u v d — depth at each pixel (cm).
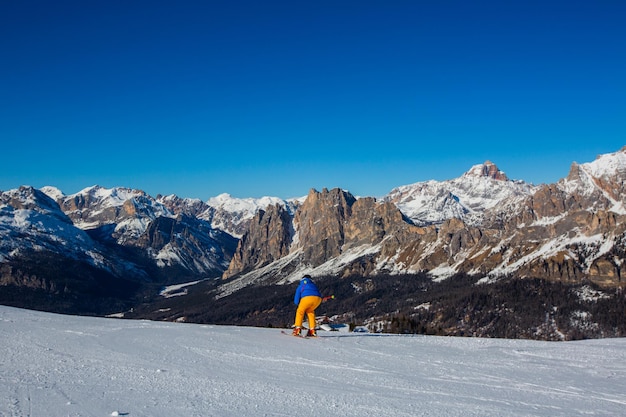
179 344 1823
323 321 2473
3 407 934
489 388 1278
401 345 2038
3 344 1658
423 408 1055
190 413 951
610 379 1432
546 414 1034
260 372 1395
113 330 2117
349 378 1352
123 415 916
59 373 1267
